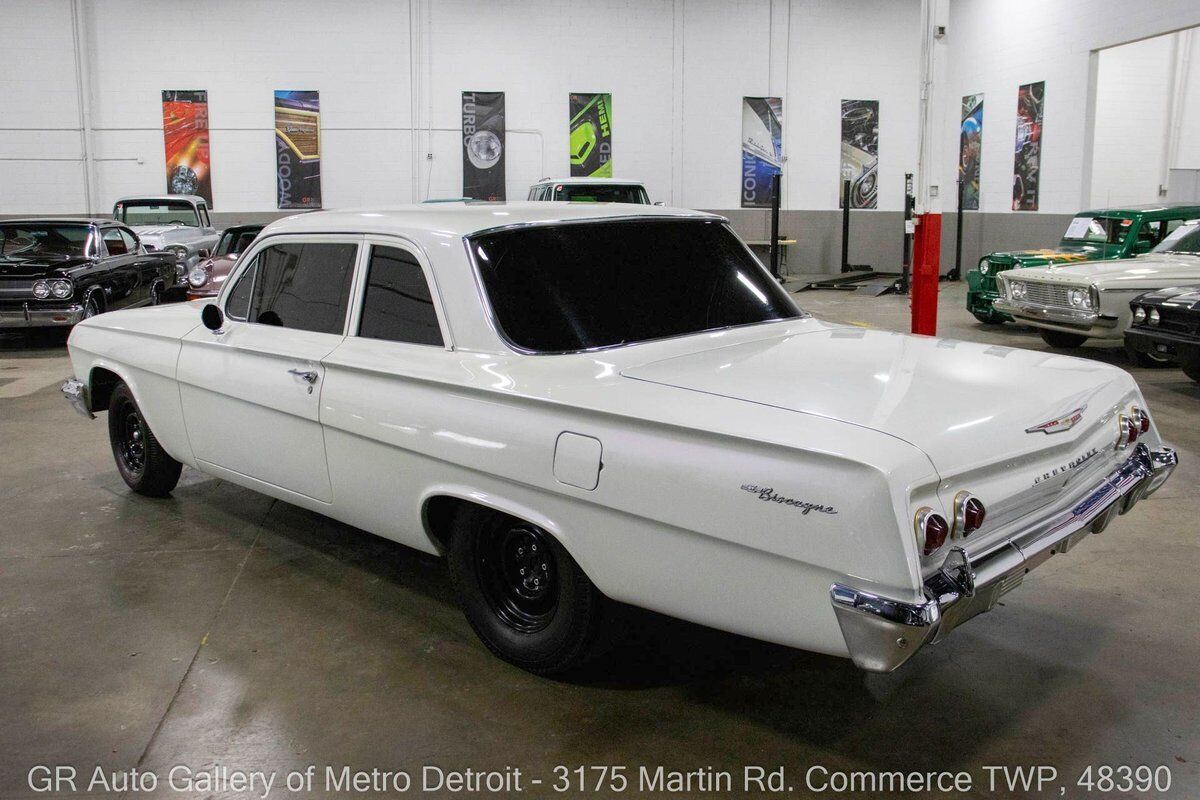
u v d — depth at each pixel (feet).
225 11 58.08
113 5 57.00
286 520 15.34
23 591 12.55
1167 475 10.37
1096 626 11.17
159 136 58.54
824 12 62.95
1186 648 10.58
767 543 7.45
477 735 9.03
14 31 56.24
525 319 9.83
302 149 59.77
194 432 13.97
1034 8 55.72
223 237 41.55
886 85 64.39
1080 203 53.01
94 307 34.24
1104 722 9.09
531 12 60.49
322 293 11.85
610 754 8.70
